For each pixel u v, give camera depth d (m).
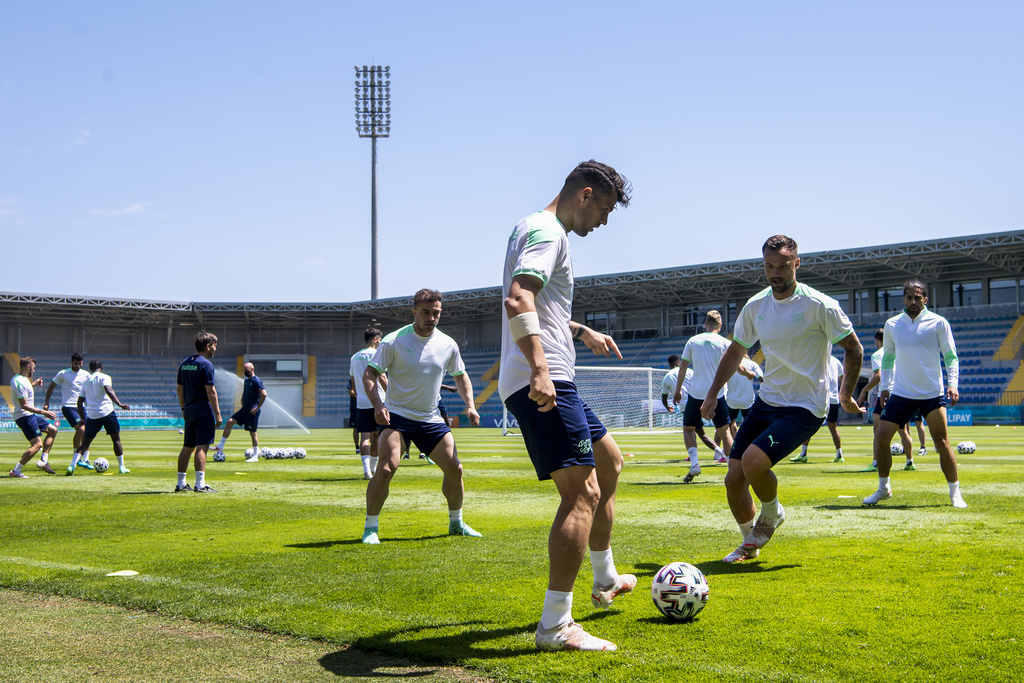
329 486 10.41
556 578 3.12
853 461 14.04
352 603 3.85
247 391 16.47
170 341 59.62
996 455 15.35
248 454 16.56
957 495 7.24
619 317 54.97
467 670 2.91
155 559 5.05
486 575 4.48
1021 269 41.31
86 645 3.24
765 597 3.84
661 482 10.34
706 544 5.41
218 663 3.00
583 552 3.15
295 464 15.31
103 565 4.86
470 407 6.37
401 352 5.90
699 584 3.48
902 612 3.52
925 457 14.50
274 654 3.12
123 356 57.06
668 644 3.14
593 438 3.63
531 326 3.03
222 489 10.05
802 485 9.44
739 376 13.16
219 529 6.47
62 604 3.92
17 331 54.47
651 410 34.56
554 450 3.19
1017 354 40.97
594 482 3.24
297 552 5.30
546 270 3.12
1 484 10.95
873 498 7.41
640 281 47.38
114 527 6.60
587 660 2.96
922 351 7.26
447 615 3.62
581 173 3.46
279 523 6.83
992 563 4.50
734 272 44.81
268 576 4.49
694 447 10.40
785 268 4.84
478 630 3.38
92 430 12.98
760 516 4.79
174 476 12.29
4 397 52.62
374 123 57.06
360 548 5.44
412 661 3.03
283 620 3.56
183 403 9.80
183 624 3.56
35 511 7.70
